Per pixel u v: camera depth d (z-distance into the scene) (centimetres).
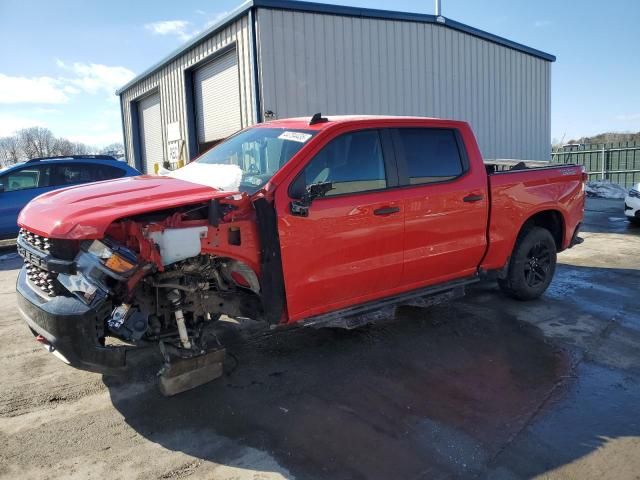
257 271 365
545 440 319
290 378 404
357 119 424
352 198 403
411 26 1348
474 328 509
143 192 338
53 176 1063
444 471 289
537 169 567
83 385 393
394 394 378
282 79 1130
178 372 351
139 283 334
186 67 1459
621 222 1203
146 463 298
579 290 639
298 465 295
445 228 466
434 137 472
